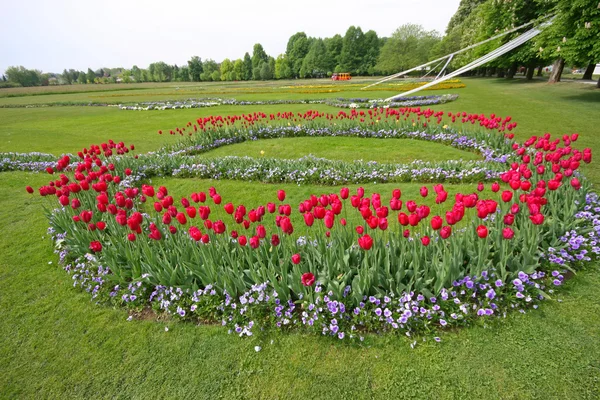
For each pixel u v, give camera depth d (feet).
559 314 11.23
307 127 44.16
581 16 57.72
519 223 14.29
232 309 11.93
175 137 49.34
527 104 60.54
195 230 11.80
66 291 14.70
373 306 11.32
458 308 11.07
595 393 8.80
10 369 11.10
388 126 40.93
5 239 19.94
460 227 17.72
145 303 13.11
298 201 23.47
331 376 9.95
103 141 48.29
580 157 16.06
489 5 111.75
